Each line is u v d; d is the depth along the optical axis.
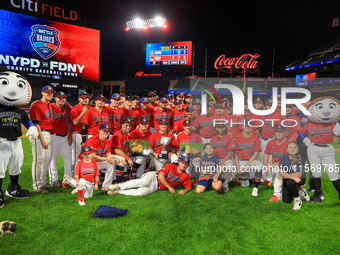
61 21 23.84
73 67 24.72
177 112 7.82
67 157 5.39
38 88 25.30
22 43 22.12
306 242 3.25
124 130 5.59
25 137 13.02
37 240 3.20
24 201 4.49
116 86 44.03
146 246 3.11
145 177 5.00
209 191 5.22
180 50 42.31
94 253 2.95
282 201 4.64
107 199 4.66
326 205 4.47
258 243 3.23
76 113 5.45
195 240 3.27
